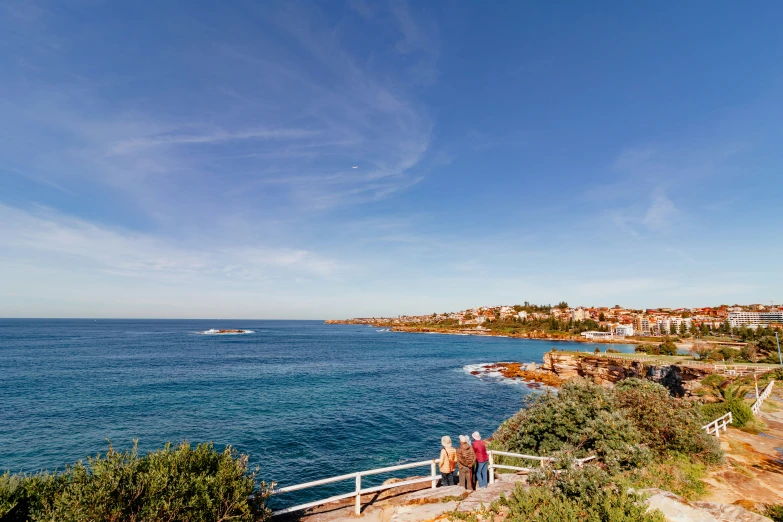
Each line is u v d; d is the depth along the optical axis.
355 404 36.06
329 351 89.81
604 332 149.00
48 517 5.18
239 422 29.12
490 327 193.12
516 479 9.91
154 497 5.54
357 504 7.99
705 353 64.06
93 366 56.47
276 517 7.68
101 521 5.10
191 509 5.80
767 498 9.33
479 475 9.53
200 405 34.25
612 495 6.53
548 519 6.32
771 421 18.84
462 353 92.19
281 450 23.45
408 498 8.76
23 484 5.75
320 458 22.36
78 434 25.77
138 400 35.72
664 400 13.71
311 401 36.84
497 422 31.25
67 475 6.01
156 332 155.00
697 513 6.74
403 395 40.94
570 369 58.22
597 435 11.34
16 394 37.34
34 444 23.89
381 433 27.36
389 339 141.38
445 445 9.73
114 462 5.68
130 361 63.28
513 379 53.78
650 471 10.50
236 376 50.53
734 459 12.45
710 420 18.14
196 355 74.56
